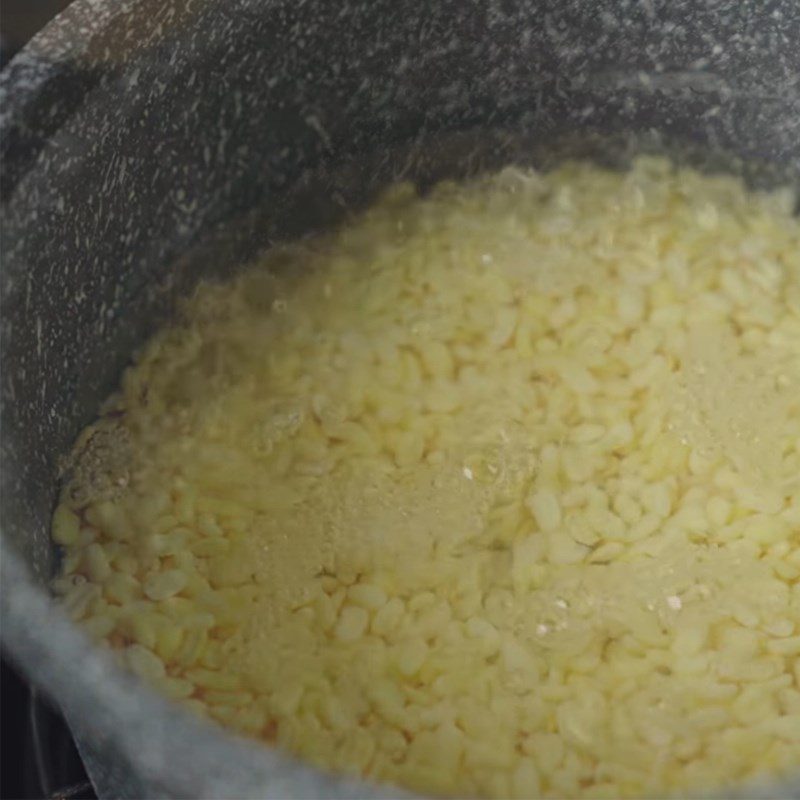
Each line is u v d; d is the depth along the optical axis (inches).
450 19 10.7
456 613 9.8
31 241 9.2
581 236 11.6
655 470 10.5
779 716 9.4
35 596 7.6
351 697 9.4
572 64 11.3
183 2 9.5
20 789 8.8
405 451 10.6
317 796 7.0
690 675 9.6
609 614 9.8
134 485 10.3
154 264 10.6
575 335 11.1
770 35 11.0
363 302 11.3
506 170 11.9
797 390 10.8
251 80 10.3
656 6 10.9
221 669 9.5
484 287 11.4
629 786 9.0
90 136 9.4
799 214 11.8
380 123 11.2
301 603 9.8
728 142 11.8
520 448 10.6
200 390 10.8
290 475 10.4
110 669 7.4
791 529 10.2
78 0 9.2
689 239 11.6
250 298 11.2
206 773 7.1
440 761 9.1
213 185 10.7
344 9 10.3
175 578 9.9
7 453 8.8
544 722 9.3
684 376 10.9
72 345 10.0
